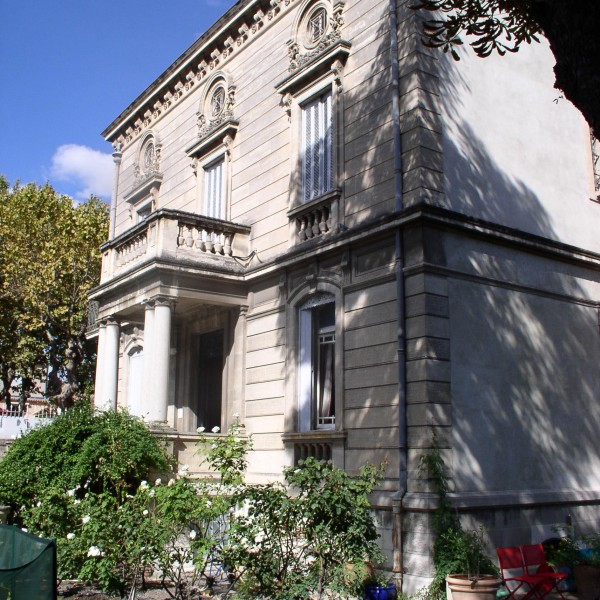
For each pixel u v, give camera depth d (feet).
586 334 47.11
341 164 46.47
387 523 37.65
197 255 51.98
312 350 47.62
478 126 44.21
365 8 47.09
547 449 42.27
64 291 91.81
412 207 39.14
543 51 50.11
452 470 37.11
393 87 42.91
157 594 32.32
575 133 50.88
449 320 39.11
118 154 79.82
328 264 46.24
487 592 31.24
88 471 42.27
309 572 28.53
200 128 64.18
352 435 41.83
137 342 65.62
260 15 57.82
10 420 83.76
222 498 30.83
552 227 47.03
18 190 105.50
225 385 54.39
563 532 40.98
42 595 21.75
